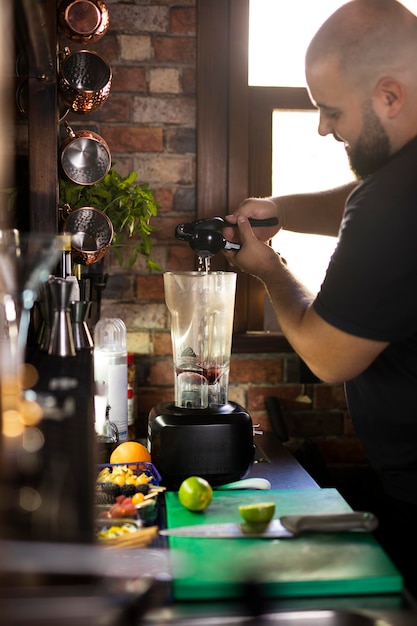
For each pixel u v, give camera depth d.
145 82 2.54
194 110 2.57
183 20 2.54
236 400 2.67
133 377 2.32
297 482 1.91
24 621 0.77
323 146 2.70
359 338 1.47
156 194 2.58
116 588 0.83
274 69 2.64
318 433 2.71
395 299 1.45
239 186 2.59
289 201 2.19
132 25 2.53
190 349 1.83
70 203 2.17
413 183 1.44
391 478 1.67
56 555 0.82
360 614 1.12
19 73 1.76
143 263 2.58
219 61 2.55
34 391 1.20
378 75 1.54
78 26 2.14
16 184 1.99
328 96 1.60
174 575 1.20
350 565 1.25
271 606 1.16
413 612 1.14
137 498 1.51
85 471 0.97
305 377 2.62
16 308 1.21
